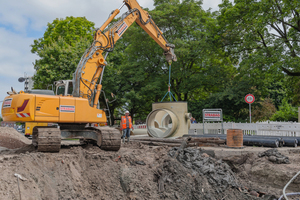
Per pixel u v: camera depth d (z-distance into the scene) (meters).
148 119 15.05
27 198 5.69
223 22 22.14
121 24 11.89
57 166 7.35
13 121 9.45
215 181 8.11
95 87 10.90
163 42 14.21
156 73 25.16
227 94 22.45
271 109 26.95
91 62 10.56
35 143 10.22
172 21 23.59
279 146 11.49
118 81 24.64
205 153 9.69
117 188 7.41
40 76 23.88
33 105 8.77
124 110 29.47
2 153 10.01
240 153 10.11
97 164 8.09
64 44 26.36
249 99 15.74
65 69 23.28
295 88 23.95
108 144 9.59
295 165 8.79
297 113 24.30
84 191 7.11
